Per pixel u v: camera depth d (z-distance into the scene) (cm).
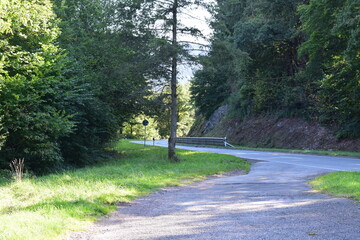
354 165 1703
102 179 1239
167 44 1947
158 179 1305
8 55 1391
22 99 1390
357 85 2595
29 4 1400
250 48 3684
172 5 2019
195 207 766
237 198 876
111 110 2342
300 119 3691
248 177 1427
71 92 1692
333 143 3061
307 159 2145
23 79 1384
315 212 664
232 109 5031
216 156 2466
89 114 2106
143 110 2367
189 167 1809
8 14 1325
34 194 878
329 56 2762
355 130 2909
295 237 492
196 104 5806
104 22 2320
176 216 674
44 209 666
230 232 533
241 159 2275
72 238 523
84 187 991
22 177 1309
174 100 2208
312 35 2669
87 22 2395
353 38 2102
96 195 852
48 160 1645
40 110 1536
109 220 654
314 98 3472
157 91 2206
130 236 532
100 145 2491
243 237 501
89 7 2391
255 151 3195
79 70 1930
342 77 2647
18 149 1577
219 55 2067
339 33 2345
